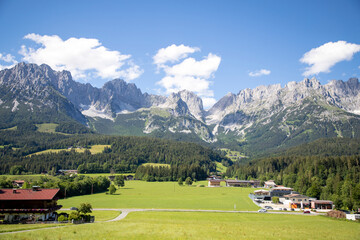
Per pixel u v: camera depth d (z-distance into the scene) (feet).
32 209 274.98
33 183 564.30
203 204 491.72
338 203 479.00
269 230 246.88
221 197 590.55
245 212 409.49
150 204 477.77
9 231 196.85
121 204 473.26
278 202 541.75
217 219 329.52
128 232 203.31
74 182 614.75
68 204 461.78
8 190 289.12
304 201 512.63
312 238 221.46
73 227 219.61
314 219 351.46
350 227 291.58
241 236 210.59
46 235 183.73
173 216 344.69
